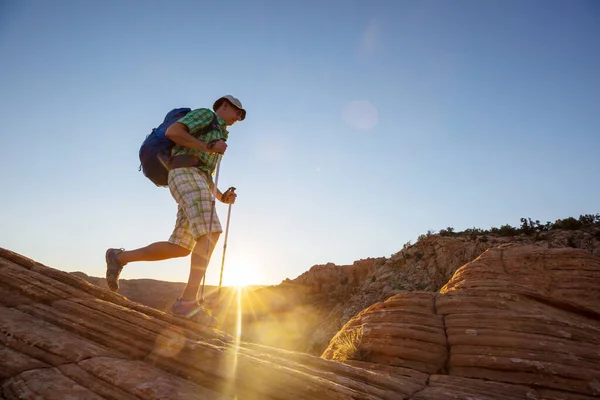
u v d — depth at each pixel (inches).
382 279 2501.2
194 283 140.8
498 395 189.0
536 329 251.0
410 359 260.7
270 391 102.5
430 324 284.2
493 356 236.1
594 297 346.0
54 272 154.3
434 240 2544.3
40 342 106.4
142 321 128.1
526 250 434.0
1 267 147.0
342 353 300.4
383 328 292.4
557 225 2209.6
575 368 213.5
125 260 155.4
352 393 108.0
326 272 3543.3
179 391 95.1
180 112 154.6
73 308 131.1
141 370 103.7
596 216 2143.2
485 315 275.1
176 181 144.7
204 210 141.8
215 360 111.5
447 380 217.5
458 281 428.8
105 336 120.2
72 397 85.6
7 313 121.8
